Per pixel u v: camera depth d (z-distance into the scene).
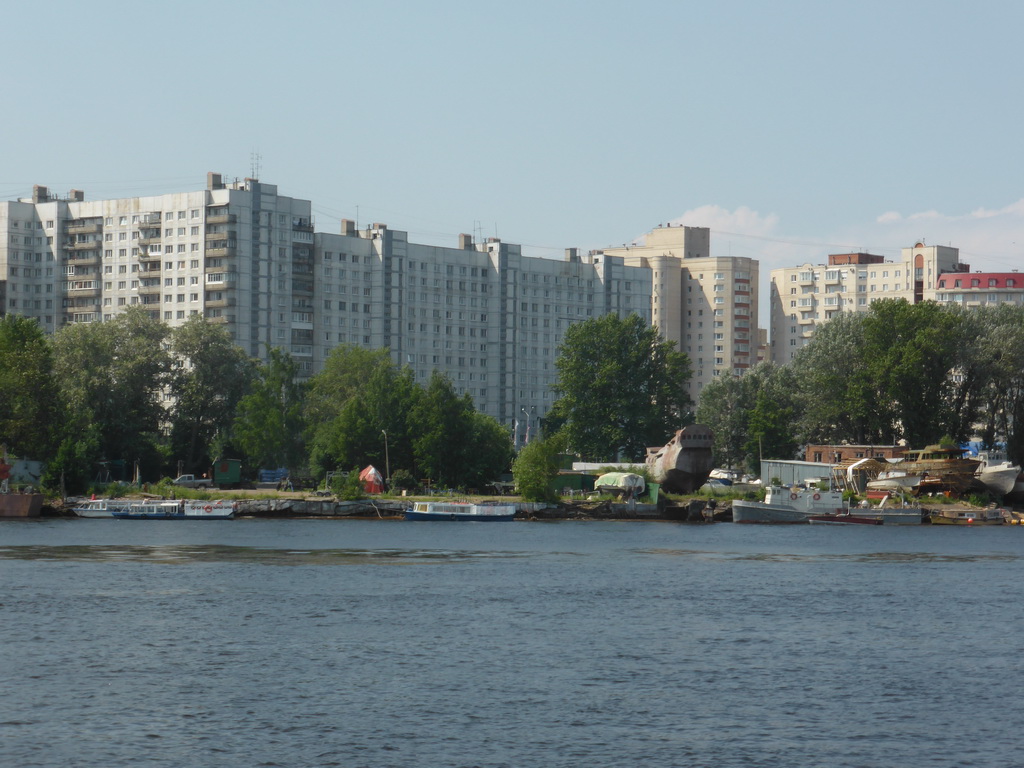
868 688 82.31
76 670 85.25
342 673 85.38
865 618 111.19
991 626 107.25
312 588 127.25
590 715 74.62
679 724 72.88
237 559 154.62
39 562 147.75
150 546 170.38
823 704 77.88
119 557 154.50
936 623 108.75
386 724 72.31
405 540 187.62
